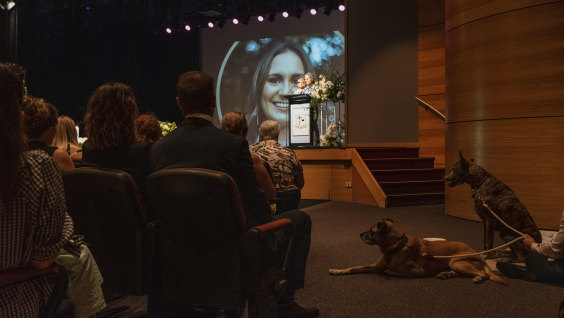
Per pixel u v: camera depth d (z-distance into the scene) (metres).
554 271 3.00
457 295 2.89
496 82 5.37
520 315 2.53
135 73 15.03
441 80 8.45
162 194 1.76
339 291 2.98
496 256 3.91
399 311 2.60
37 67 12.93
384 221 3.35
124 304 2.67
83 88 14.39
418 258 3.29
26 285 1.23
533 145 5.06
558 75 4.89
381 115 9.02
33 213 1.17
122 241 1.92
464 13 5.80
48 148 2.28
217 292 1.77
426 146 8.62
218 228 1.72
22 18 12.55
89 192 1.87
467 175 4.04
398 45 8.83
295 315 2.42
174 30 14.05
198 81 1.94
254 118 13.73
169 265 1.85
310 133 9.66
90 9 12.55
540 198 5.02
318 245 4.45
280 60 13.40
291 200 3.66
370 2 9.09
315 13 12.24
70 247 1.51
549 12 4.93
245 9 12.30
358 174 7.93
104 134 2.06
